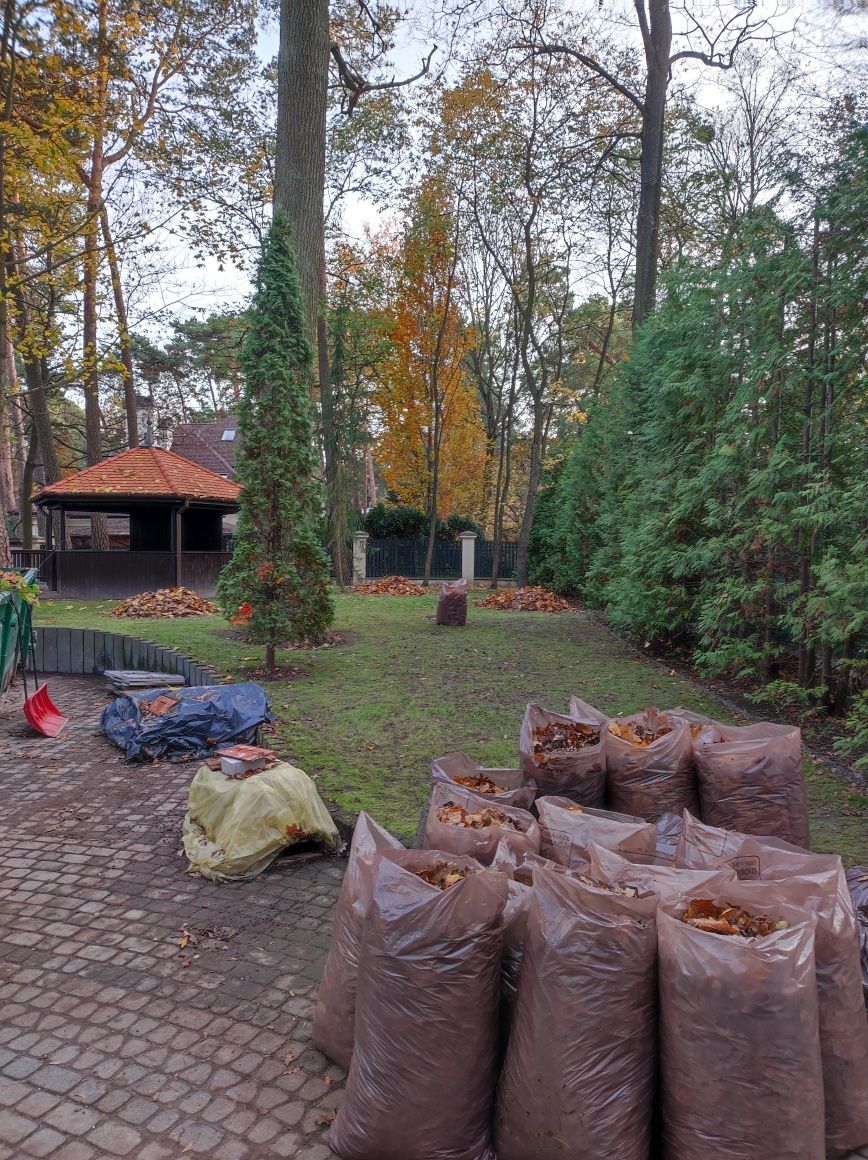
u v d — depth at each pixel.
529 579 21.31
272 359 8.59
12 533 29.14
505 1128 2.10
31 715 7.25
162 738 6.37
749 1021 1.90
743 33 15.57
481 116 19.55
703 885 2.24
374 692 7.97
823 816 4.65
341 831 4.50
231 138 18.61
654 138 15.35
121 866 4.27
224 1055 2.65
